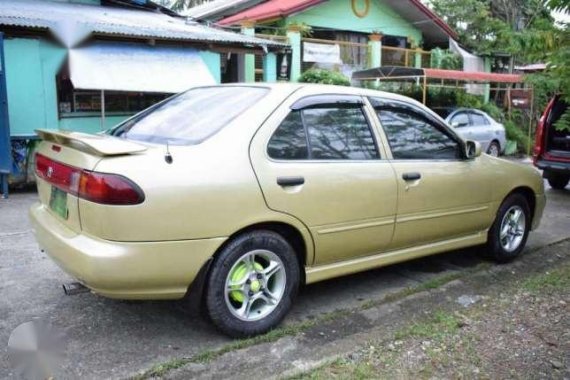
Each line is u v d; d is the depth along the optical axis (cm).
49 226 354
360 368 317
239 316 351
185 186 317
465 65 2022
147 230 307
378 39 1833
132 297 319
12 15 963
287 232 371
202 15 1930
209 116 375
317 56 1686
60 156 351
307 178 367
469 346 345
